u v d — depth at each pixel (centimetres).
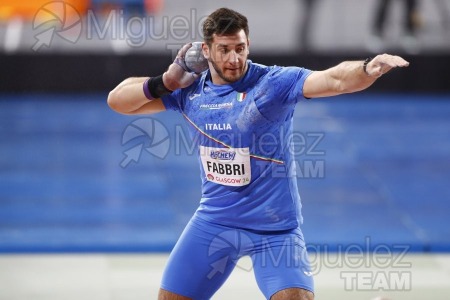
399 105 4100
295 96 1280
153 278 2048
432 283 2012
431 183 2950
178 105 1412
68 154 3284
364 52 4025
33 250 2275
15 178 2973
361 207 2675
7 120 3753
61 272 2095
